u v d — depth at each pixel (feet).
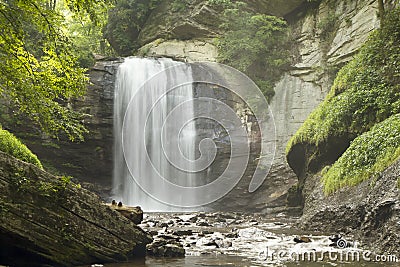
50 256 17.92
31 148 64.28
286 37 78.79
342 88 47.19
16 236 16.98
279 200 62.39
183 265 19.33
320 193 39.34
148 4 91.91
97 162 69.00
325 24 73.67
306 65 73.26
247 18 79.77
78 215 18.90
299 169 53.01
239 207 67.05
